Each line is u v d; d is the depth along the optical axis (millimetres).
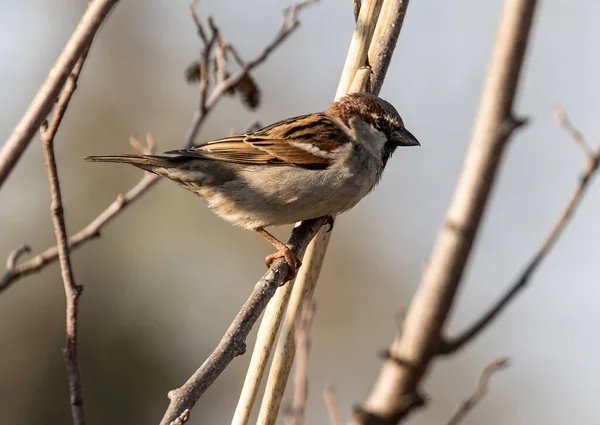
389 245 16984
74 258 16594
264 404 6203
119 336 16172
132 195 7609
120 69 19031
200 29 7918
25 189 17469
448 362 15039
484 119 2250
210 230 17547
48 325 16219
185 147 7930
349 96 7520
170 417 4133
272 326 6301
